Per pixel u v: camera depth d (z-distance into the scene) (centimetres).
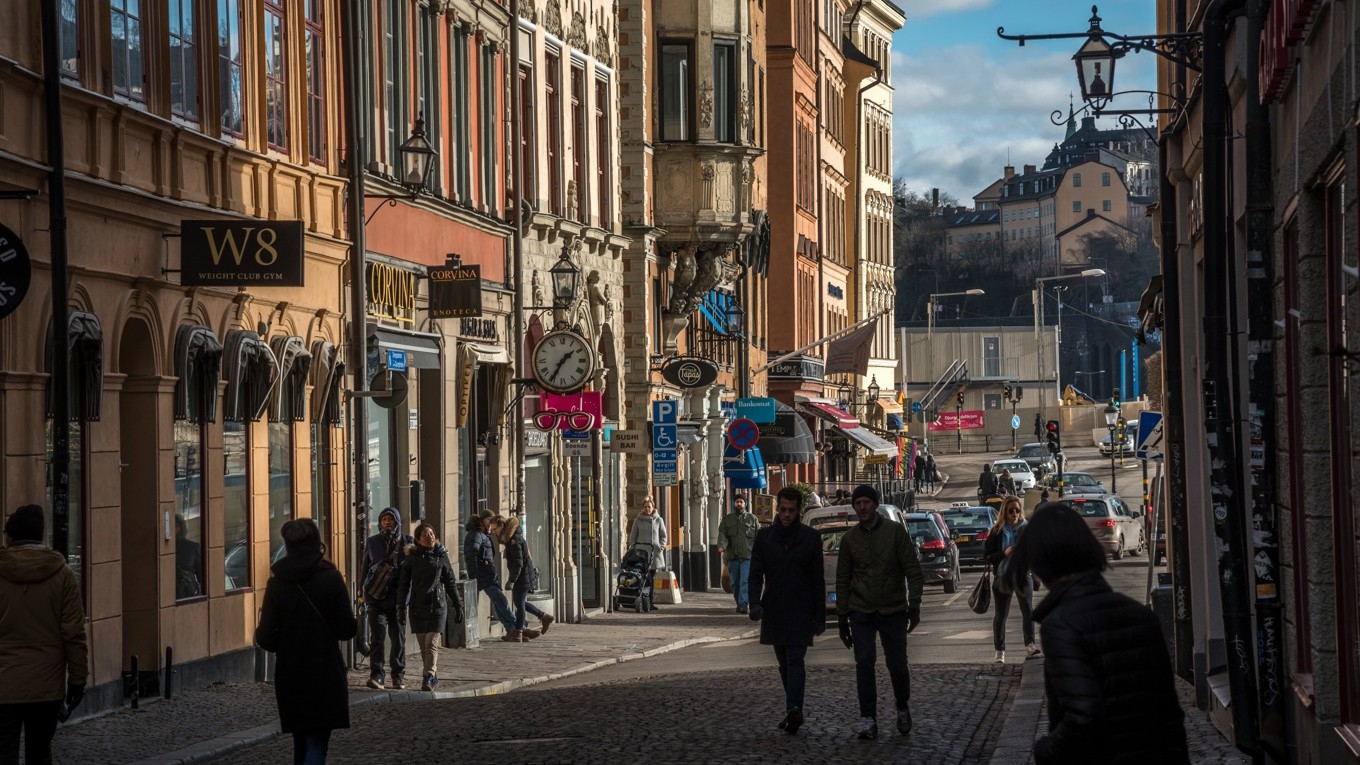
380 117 3353
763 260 7150
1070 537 834
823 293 9331
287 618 1527
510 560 3609
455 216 3684
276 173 2830
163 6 2461
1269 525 1480
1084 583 832
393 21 3481
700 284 5431
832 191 9781
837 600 1930
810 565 1952
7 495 2020
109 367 2288
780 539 1958
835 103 9900
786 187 8319
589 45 4672
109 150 2288
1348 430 1250
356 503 2856
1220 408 1542
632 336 5047
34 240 2084
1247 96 1476
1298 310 1380
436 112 3669
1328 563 1305
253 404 2734
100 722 2170
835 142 9856
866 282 11106
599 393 4191
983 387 17300
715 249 5412
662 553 4753
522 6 4188
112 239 2288
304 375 2883
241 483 2723
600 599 4600
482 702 2395
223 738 2020
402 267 3356
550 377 3841
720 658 3197
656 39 5269
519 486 3988
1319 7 1180
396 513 2648
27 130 2072
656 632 3888
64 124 2180
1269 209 1459
